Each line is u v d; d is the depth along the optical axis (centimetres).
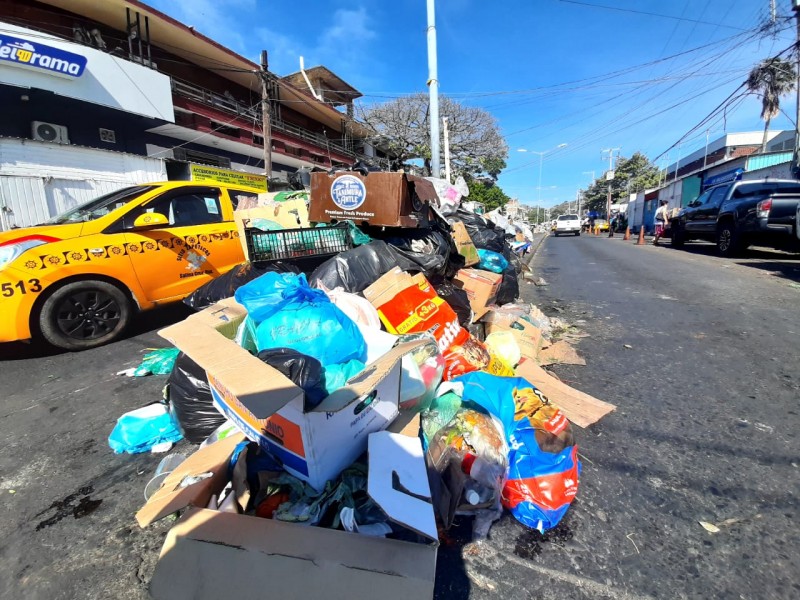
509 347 294
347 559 122
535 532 162
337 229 384
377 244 330
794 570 144
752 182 971
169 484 157
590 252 1332
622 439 226
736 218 938
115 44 1360
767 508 173
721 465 202
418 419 188
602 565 148
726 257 982
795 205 807
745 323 428
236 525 135
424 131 3325
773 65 1480
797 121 1344
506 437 179
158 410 234
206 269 448
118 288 391
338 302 232
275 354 166
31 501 186
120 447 222
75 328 372
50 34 1093
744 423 239
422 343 196
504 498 170
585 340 398
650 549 154
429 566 121
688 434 229
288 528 134
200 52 1562
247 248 343
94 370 334
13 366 344
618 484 190
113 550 158
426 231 387
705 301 531
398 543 128
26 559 155
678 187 2572
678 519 169
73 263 361
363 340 205
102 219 388
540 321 400
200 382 214
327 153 2456
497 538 159
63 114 1118
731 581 141
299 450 150
